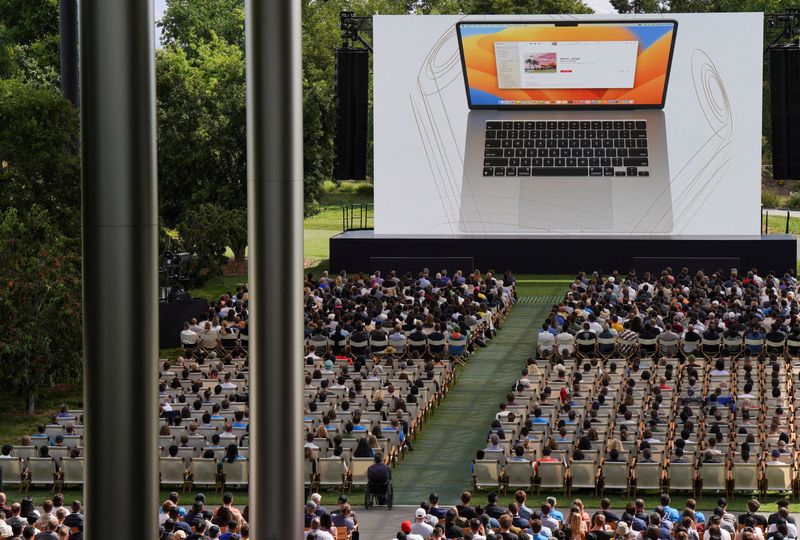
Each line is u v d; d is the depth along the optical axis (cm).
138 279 1182
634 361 3566
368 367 3728
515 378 3978
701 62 5525
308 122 6131
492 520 2211
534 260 5488
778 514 2250
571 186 5569
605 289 4547
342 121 5162
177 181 6053
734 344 3872
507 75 5581
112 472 1193
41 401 3784
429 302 4300
